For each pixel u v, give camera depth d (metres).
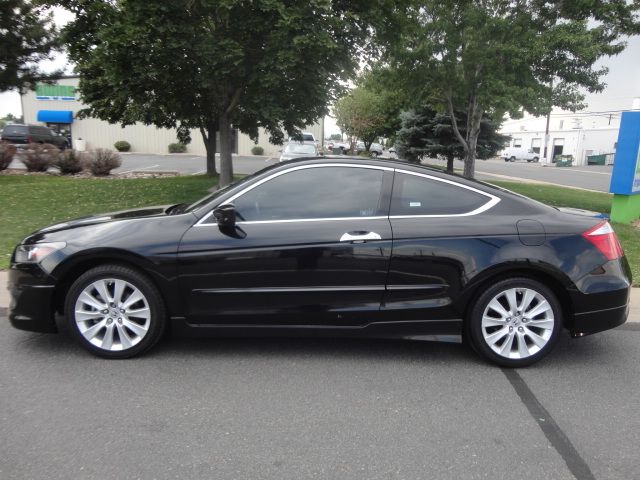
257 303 4.05
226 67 9.23
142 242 3.98
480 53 11.27
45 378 3.78
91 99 15.88
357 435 3.11
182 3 8.84
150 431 3.10
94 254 3.98
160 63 9.50
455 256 4.00
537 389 3.78
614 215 10.84
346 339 4.69
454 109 15.66
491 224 4.08
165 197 12.36
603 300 4.06
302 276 4.01
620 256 4.23
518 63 10.95
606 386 3.86
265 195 4.16
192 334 4.11
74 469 2.71
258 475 2.70
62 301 4.29
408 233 4.03
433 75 12.34
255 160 35.25
